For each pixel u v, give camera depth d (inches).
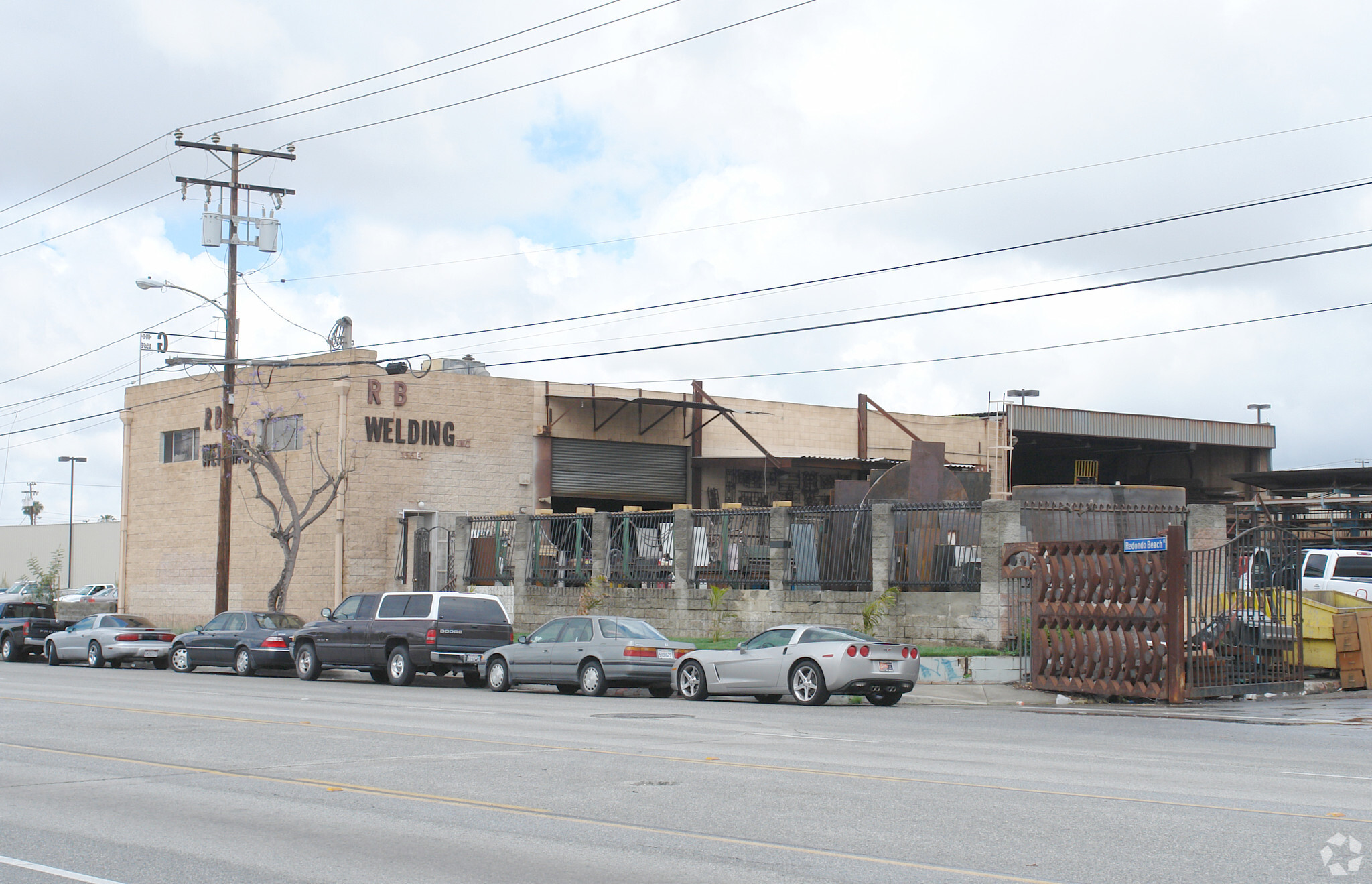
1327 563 1128.8
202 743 548.1
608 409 1648.6
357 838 332.2
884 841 323.0
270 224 1341.0
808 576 1071.0
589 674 887.7
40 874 293.7
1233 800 383.9
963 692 866.8
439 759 486.9
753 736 582.2
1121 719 697.0
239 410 1611.7
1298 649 870.4
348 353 1485.0
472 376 1560.0
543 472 1595.7
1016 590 941.8
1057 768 462.0
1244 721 687.7
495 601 1040.2
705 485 1724.9
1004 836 328.5
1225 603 833.5
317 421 1508.4
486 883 281.1
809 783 421.7
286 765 472.1
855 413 1849.2
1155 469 2175.2
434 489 1520.7
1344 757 507.5
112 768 468.4
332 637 1066.7
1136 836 327.3
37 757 501.7
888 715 720.3
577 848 317.7
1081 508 984.9
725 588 1118.4
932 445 1164.5
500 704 796.6
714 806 377.4
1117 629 828.0
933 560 996.6
